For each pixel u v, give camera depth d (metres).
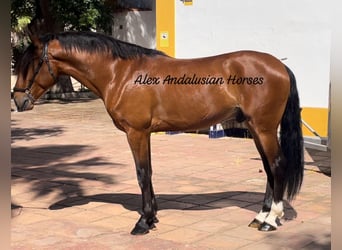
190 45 11.30
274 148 4.89
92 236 5.07
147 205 5.10
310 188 6.76
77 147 10.20
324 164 8.30
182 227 5.27
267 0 10.34
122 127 5.03
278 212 5.09
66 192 6.84
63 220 5.62
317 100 9.94
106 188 7.01
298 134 4.90
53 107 17.36
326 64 9.82
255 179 7.33
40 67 4.98
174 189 6.84
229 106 4.88
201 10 11.09
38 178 7.65
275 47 10.36
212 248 4.67
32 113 15.89
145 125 4.95
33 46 5.01
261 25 10.48
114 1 19.67
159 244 4.80
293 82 4.89
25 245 4.86
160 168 8.14
